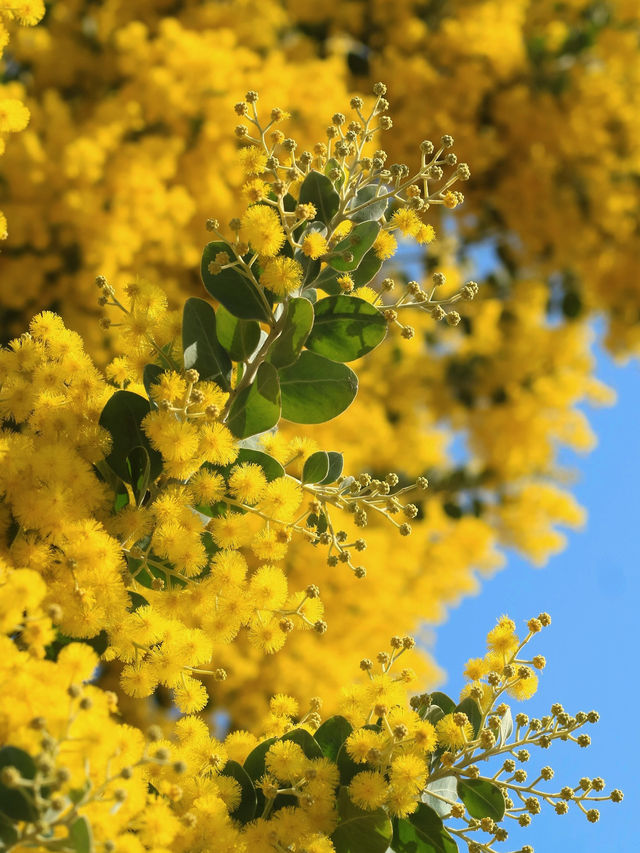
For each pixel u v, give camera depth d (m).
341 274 0.55
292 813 0.51
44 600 0.51
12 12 0.56
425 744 0.51
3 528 0.52
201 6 1.22
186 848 0.50
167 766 0.50
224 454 0.53
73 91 1.19
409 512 0.55
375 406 1.30
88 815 0.46
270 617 0.54
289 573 1.15
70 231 1.01
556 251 1.48
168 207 1.04
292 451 0.56
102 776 0.46
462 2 1.33
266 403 0.54
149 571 0.54
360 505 0.55
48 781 0.45
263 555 0.54
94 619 0.51
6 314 1.05
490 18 1.29
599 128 1.33
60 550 0.52
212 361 0.54
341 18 1.30
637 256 1.45
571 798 0.52
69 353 0.54
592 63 1.36
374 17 1.31
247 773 0.52
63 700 0.46
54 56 1.15
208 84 1.04
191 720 0.52
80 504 0.52
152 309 0.54
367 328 0.54
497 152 1.32
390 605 1.19
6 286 1.00
